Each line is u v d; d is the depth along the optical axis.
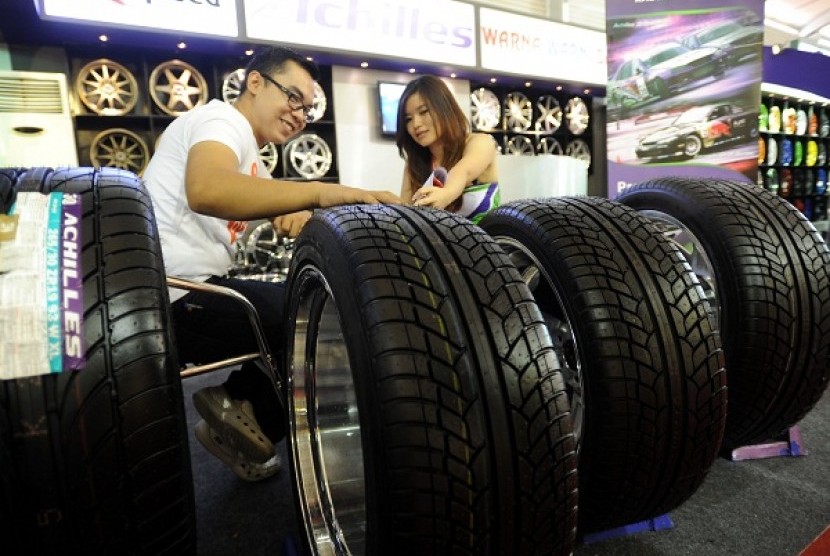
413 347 0.69
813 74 7.39
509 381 0.72
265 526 1.38
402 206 0.95
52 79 4.08
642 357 0.94
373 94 5.52
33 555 0.71
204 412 1.42
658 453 0.96
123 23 3.93
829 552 1.12
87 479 0.69
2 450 0.66
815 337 1.29
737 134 4.85
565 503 0.75
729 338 1.30
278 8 4.48
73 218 0.77
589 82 6.68
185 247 1.41
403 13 5.10
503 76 5.98
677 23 4.86
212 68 4.79
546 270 1.09
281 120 1.64
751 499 1.34
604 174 7.85
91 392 0.69
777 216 1.36
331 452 1.17
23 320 0.68
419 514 0.67
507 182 2.26
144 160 4.51
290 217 1.80
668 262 1.04
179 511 0.76
